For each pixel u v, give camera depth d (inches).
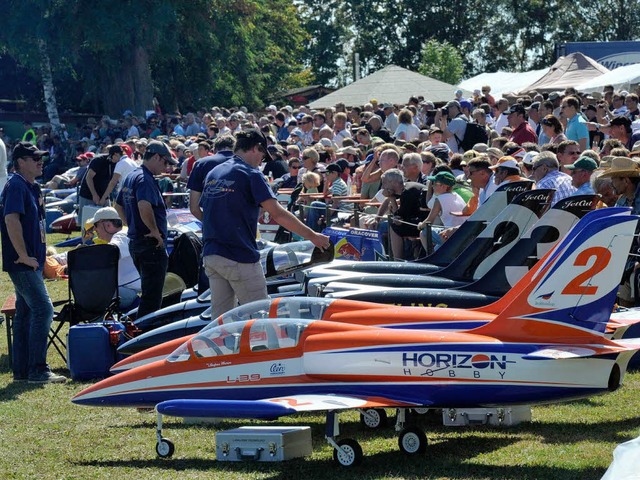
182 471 462.3
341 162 1043.9
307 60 5221.5
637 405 539.2
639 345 434.9
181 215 1088.8
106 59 2832.2
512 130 1087.0
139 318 711.1
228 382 501.4
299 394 479.2
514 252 588.1
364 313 503.8
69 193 1737.2
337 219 926.4
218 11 3115.2
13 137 2800.2
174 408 455.5
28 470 474.9
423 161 903.7
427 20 4980.3
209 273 569.3
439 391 445.1
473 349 442.3
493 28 5007.4
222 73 3432.6
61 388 655.8
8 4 2755.9
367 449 482.9
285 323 493.7
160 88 3294.8
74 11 2687.0
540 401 437.7
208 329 521.0
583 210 575.8
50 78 2829.7
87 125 2422.5
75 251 712.4
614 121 890.1
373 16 5132.9
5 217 652.7
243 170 553.6
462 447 476.4
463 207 775.7
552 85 1891.0
